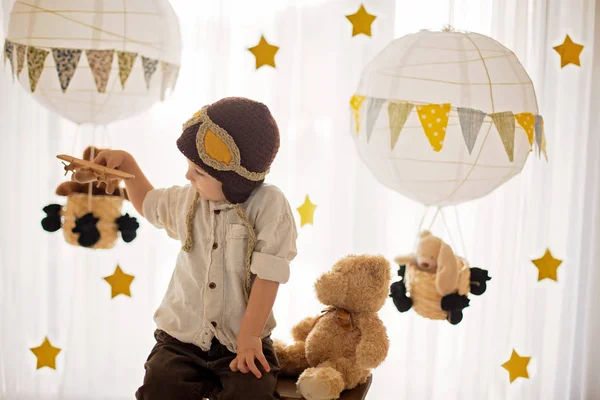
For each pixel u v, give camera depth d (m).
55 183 1.67
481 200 1.65
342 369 1.26
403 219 1.68
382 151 1.06
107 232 1.21
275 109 1.63
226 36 1.60
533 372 1.73
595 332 1.75
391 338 1.71
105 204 1.22
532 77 1.63
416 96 1.03
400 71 1.06
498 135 1.02
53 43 1.06
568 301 1.74
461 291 1.14
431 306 1.14
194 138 1.18
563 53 1.63
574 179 1.70
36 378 1.74
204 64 1.63
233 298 1.25
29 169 1.68
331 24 1.63
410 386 1.67
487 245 1.66
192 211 1.28
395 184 1.10
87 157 1.33
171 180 1.66
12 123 1.67
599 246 1.73
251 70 1.63
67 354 1.72
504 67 1.06
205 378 1.24
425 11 1.61
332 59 1.63
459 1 1.60
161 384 1.20
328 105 1.64
